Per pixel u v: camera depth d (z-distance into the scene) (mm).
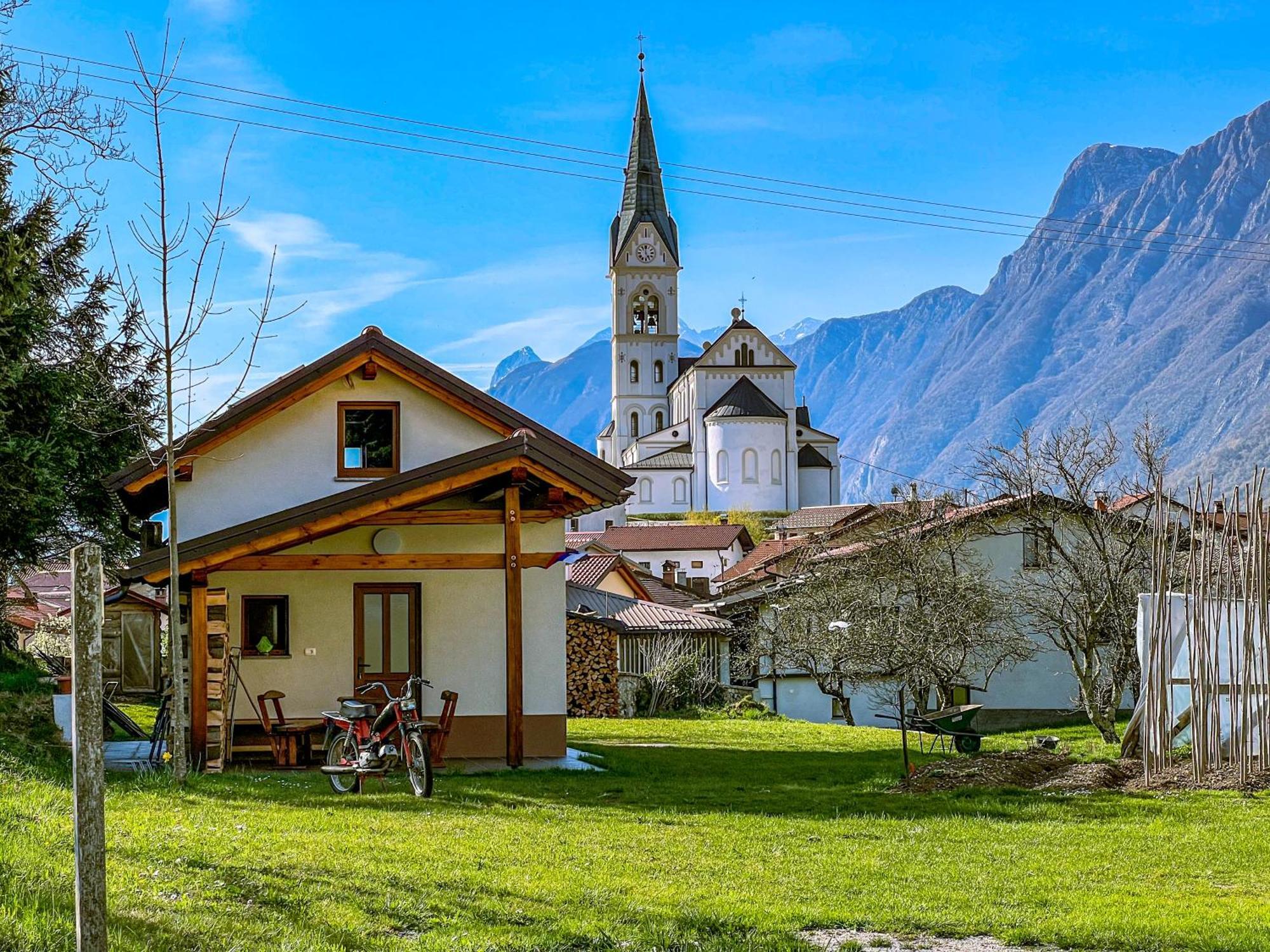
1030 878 10734
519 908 9109
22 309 24000
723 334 121250
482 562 19406
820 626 39375
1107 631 31109
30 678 24531
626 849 11664
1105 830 13375
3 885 8258
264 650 20625
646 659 43781
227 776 16844
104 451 27969
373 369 21625
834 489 120938
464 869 10320
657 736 29422
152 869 9438
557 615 21344
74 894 8266
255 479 21547
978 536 40406
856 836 12891
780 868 10977
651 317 137500
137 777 15656
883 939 8633
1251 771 16578
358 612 20875
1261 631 16609
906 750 18234
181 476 21344
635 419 136125
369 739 15406
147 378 28266
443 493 19016
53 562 29844
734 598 48781
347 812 13453
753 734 30516
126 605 33938
